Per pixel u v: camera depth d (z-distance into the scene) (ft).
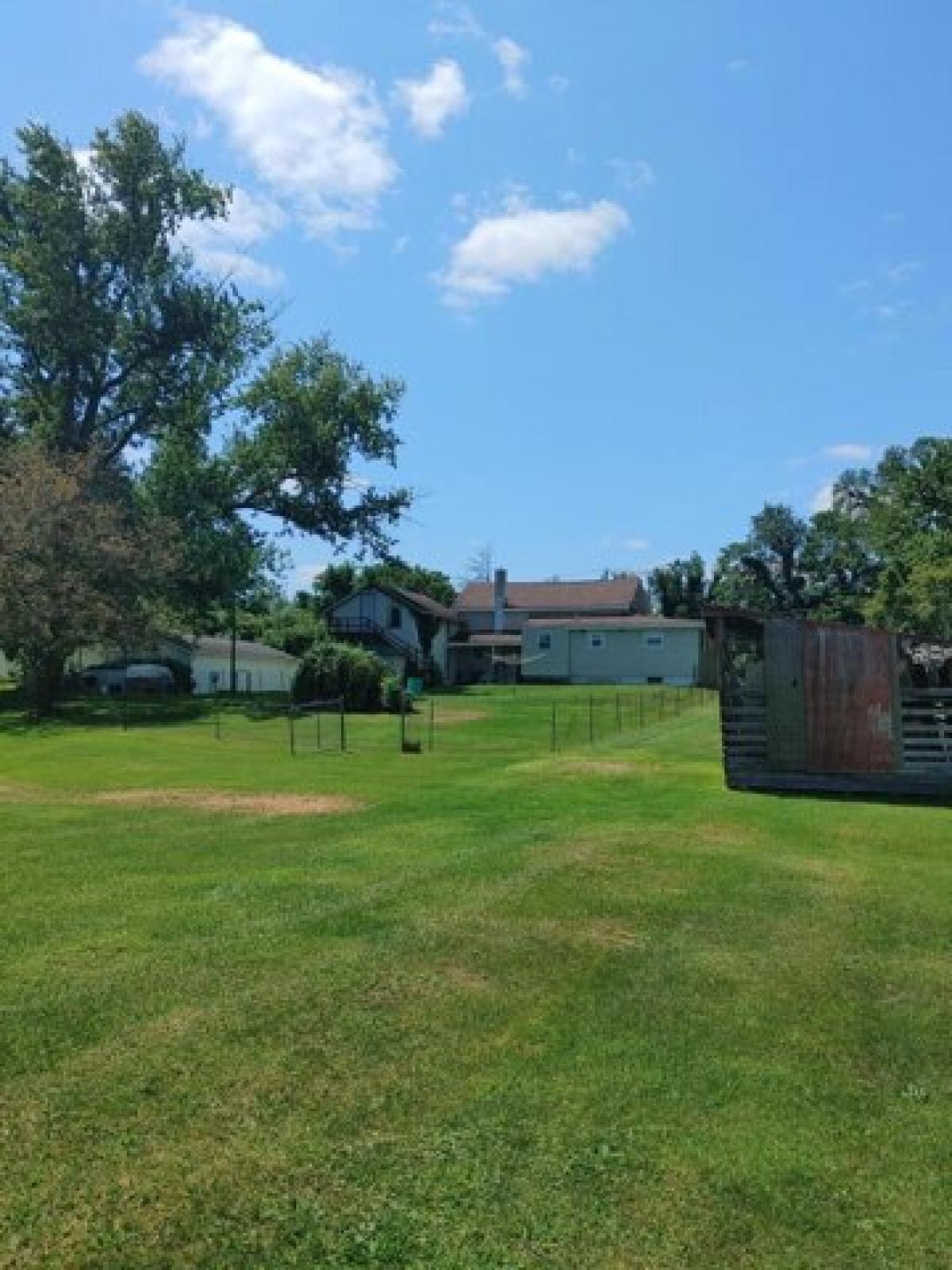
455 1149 14.07
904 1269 11.85
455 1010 18.95
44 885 28.66
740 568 280.10
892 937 24.73
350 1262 11.67
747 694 54.24
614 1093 15.88
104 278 125.39
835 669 53.62
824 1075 16.85
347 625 183.93
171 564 113.60
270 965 21.09
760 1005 19.88
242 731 91.56
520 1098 15.62
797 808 45.75
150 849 34.45
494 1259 11.75
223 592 130.93
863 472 272.31
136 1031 17.65
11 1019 18.12
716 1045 17.87
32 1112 14.80
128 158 121.08
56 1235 12.03
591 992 20.25
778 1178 13.58
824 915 26.61
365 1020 18.30
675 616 273.75
